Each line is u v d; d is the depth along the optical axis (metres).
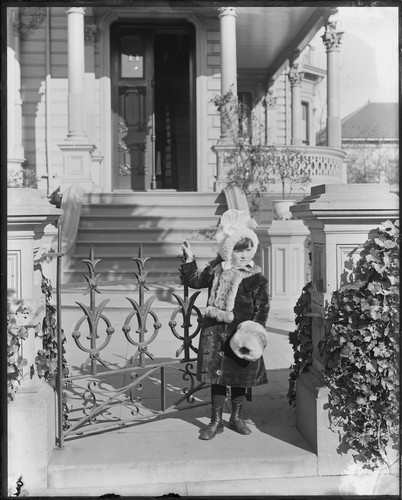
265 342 3.22
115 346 6.13
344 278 3.20
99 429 3.41
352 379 3.06
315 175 13.02
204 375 3.30
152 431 3.49
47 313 3.45
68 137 12.23
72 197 10.83
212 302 3.36
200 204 11.18
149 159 15.04
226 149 12.00
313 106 21.70
